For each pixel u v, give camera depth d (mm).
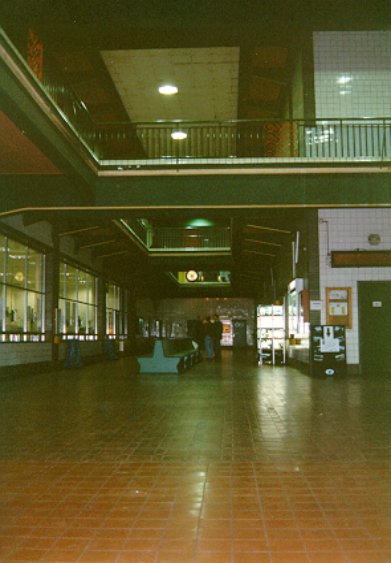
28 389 12719
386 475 5074
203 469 5316
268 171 13750
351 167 13711
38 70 13461
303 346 17078
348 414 8633
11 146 10992
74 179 12359
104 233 21094
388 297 15648
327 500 4340
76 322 22859
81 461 5664
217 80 17312
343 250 15734
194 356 21969
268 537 3584
